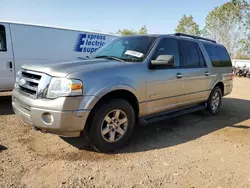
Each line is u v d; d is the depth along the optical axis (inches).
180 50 191.3
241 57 1530.5
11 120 196.7
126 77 144.6
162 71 168.1
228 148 158.9
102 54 181.2
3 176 111.3
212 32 1717.5
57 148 145.3
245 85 574.6
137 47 171.2
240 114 257.6
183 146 158.7
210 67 223.5
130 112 150.2
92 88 128.6
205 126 207.2
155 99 165.6
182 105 195.0
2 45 259.1
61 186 106.0
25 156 132.6
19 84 148.3
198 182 115.1
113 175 117.3
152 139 169.3
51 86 125.5
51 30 303.6
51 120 123.5
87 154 139.1
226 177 121.0
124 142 150.3
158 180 115.1
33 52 284.4
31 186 105.0
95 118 134.3
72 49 332.5
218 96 247.9
